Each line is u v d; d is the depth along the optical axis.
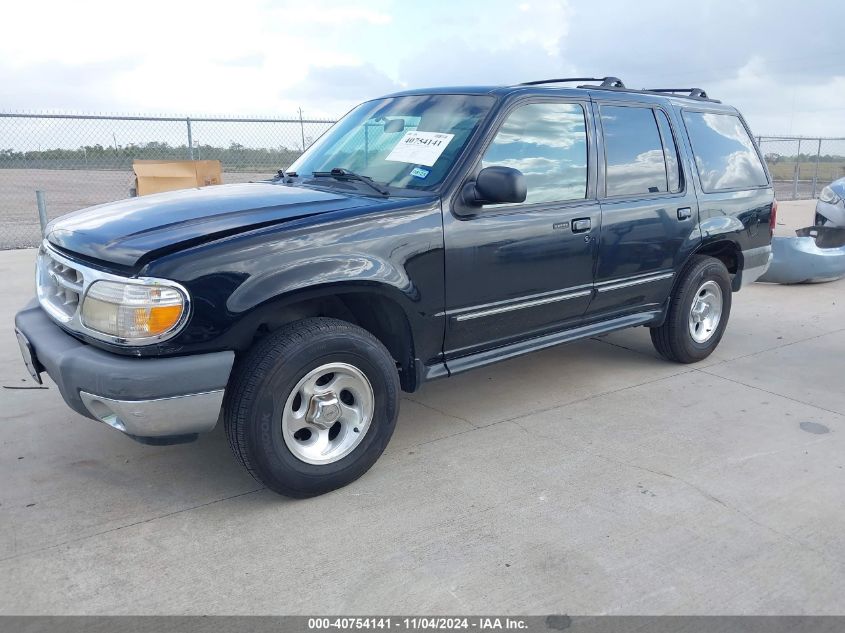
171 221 3.10
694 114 5.04
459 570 2.70
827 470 3.56
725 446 3.84
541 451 3.76
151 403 2.74
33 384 4.62
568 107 4.13
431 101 4.08
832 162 22.69
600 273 4.29
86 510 3.11
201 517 3.06
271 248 2.92
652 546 2.87
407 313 3.38
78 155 10.94
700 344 5.24
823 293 8.01
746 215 5.28
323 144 4.41
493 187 3.37
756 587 2.61
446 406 4.41
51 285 3.37
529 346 4.13
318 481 3.16
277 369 2.93
